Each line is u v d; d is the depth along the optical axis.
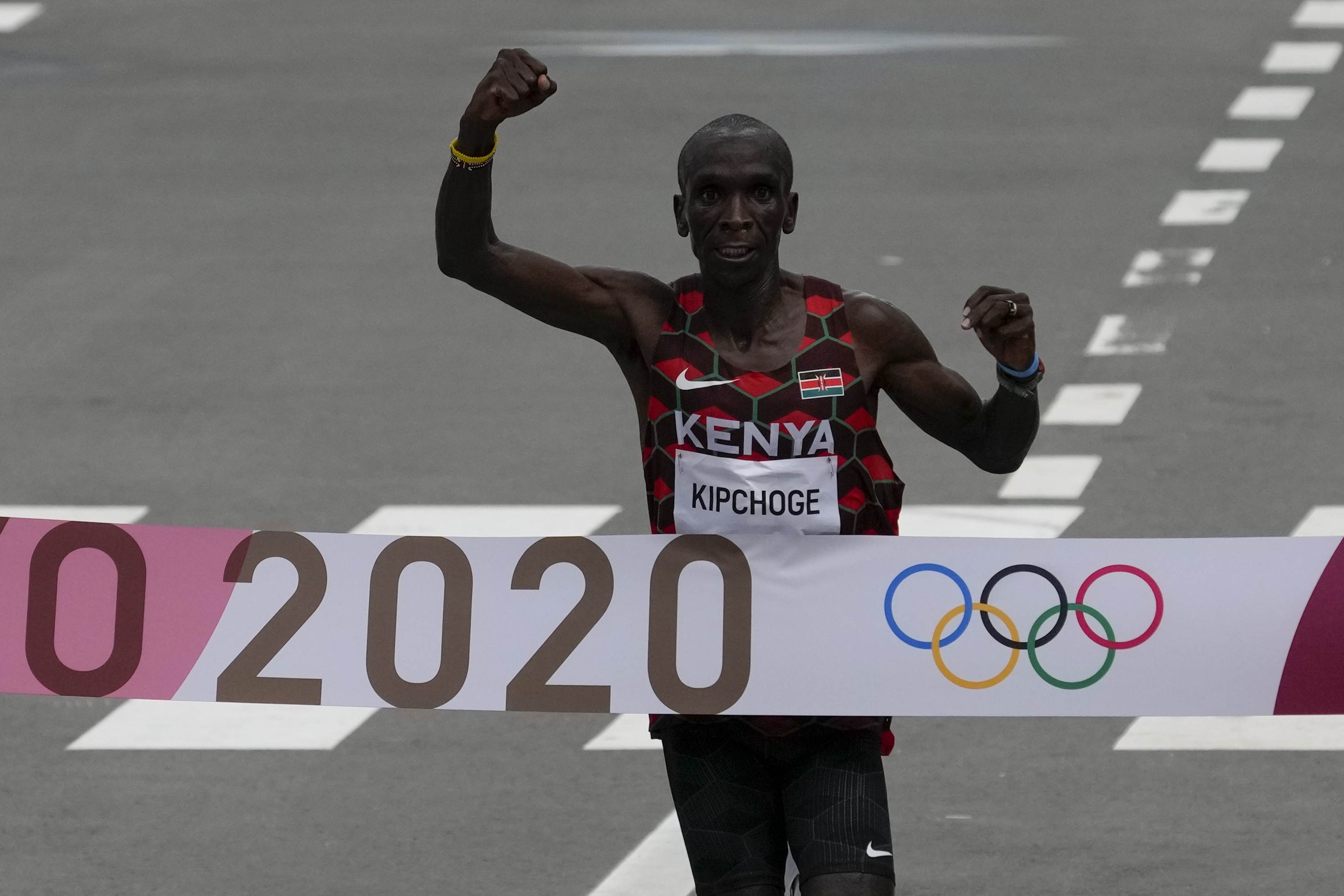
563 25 81.69
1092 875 23.47
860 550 17.52
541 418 40.22
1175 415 39.62
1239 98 67.06
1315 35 77.12
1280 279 48.38
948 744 27.22
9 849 24.36
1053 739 27.28
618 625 17.84
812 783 17.25
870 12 83.44
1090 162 59.53
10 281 49.97
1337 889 23.08
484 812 25.22
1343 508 34.78
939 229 52.84
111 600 18.33
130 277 50.28
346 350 44.72
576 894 23.12
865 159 60.16
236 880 23.59
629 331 17.22
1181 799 25.42
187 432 39.56
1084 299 47.06
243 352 44.59
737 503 17.03
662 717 17.91
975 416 17.17
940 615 17.67
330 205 56.59
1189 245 51.28
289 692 18.27
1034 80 69.94
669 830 24.64
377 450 38.47
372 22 82.88
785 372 16.75
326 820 25.09
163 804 25.55
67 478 37.06
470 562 18.06
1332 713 17.81
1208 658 17.81
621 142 62.28
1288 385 41.28
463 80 71.62
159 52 77.38
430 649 18.14
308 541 18.20
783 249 51.03
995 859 23.92
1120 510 34.69
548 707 17.98
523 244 51.12
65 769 26.53
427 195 57.44
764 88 69.19
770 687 17.61
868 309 16.92
